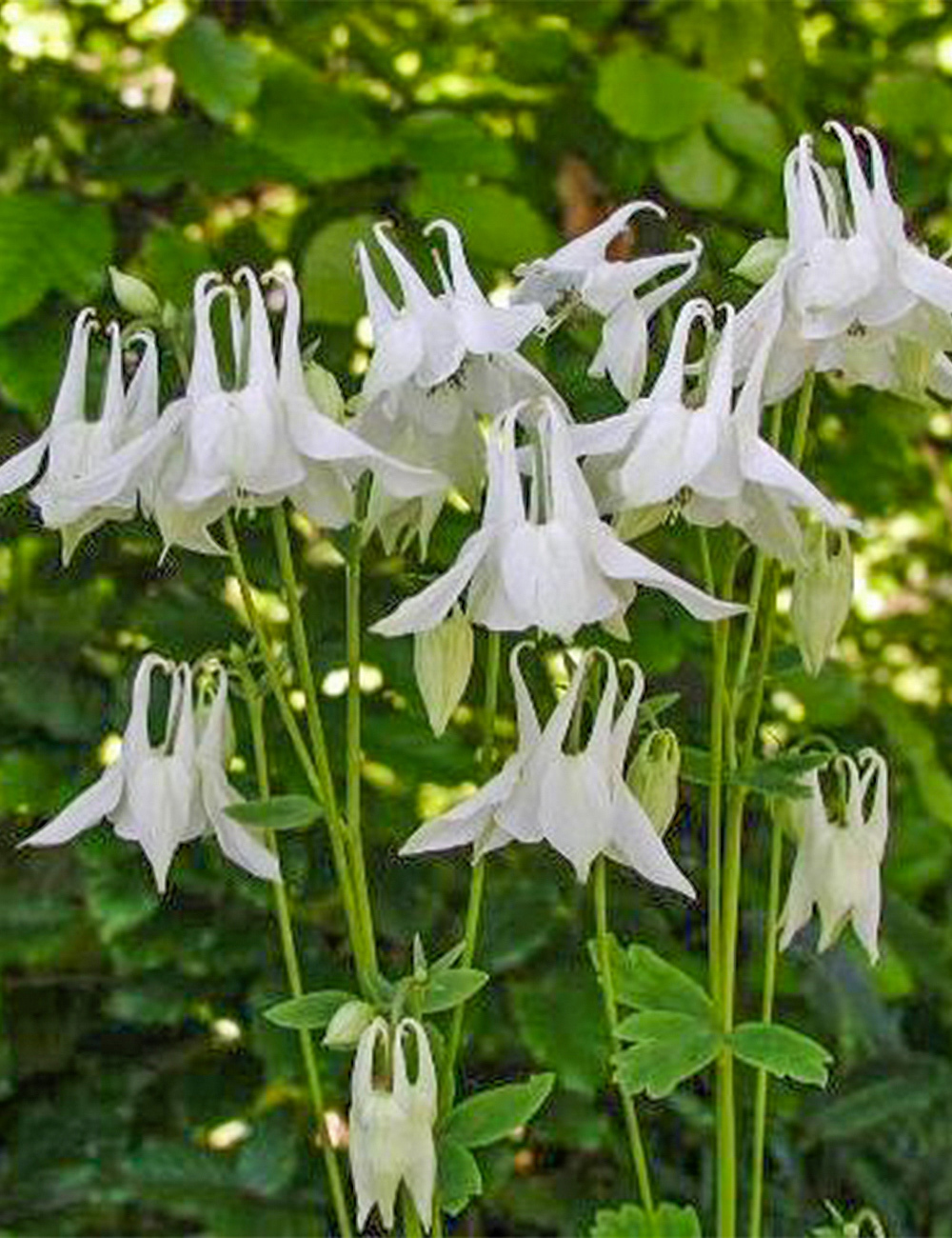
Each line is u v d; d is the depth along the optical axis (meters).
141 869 0.79
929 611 1.12
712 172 0.82
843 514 0.52
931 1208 0.88
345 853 0.59
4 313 0.72
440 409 0.54
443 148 0.79
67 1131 0.85
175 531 0.53
